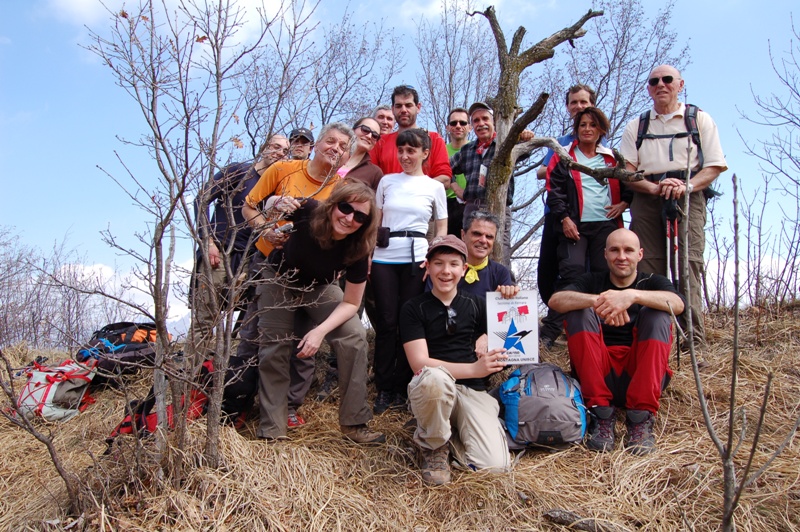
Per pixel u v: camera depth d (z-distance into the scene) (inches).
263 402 138.9
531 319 143.5
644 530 111.8
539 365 149.9
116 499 106.5
